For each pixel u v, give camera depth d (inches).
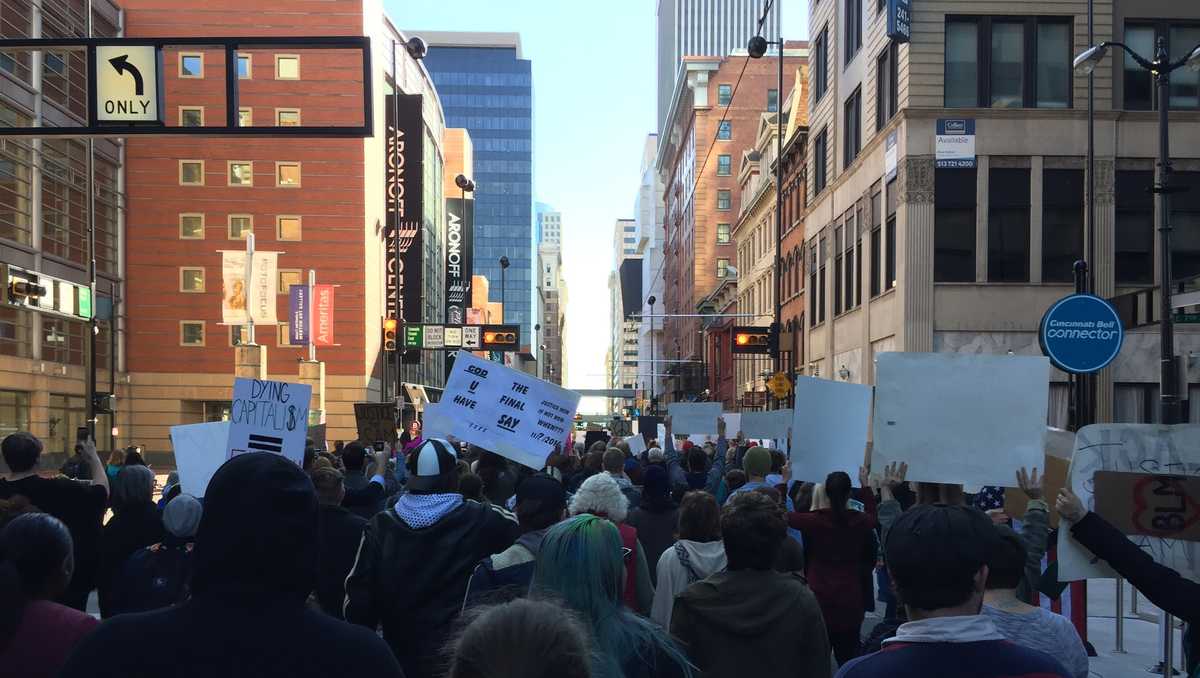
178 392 2098.9
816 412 280.5
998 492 295.4
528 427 309.3
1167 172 608.1
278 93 2146.9
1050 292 1056.8
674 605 161.5
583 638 78.0
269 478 84.2
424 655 182.5
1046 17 1074.1
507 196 7012.8
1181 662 349.1
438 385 3137.3
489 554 190.7
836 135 1411.2
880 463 205.3
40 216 1621.6
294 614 82.7
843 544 248.8
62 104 1692.9
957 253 1067.3
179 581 211.9
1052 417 1036.5
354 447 335.0
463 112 7032.5
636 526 282.5
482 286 4315.9
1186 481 183.2
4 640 133.6
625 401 6476.4
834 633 247.1
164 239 2121.1
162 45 407.2
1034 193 1059.3
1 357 1477.6
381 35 2303.2
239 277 1953.7
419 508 190.7
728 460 584.1
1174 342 997.2
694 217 3860.7
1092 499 187.9
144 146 2118.6
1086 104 1063.0
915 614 103.9
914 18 1072.8
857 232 1290.6
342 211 2150.6
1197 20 1065.5
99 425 1846.7
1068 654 136.3
